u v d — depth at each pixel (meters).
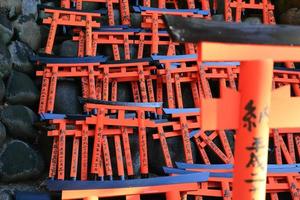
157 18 6.40
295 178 5.19
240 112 3.05
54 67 5.72
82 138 5.14
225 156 5.39
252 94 3.00
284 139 5.83
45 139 5.40
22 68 5.84
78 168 5.15
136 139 5.40
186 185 4.72
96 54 6.27
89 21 6.27
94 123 5.21
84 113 5.51
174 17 2.73
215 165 5.16
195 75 5.96
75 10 6.34
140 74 5.82
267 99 3.01
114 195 4.55
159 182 4.70
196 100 5.88
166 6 7.18
